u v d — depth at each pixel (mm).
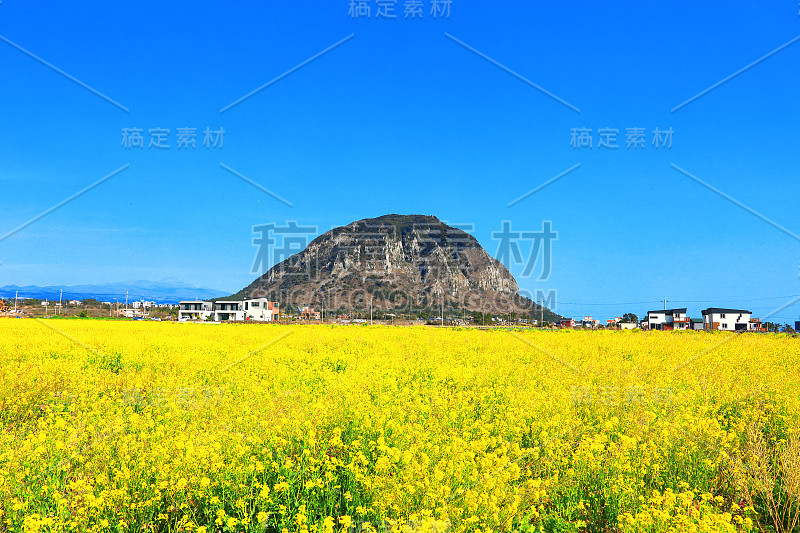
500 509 5535
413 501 5688
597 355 20531
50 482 5969
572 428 8203
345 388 9789
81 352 18656
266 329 41906
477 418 9641
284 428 7562
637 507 6082
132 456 6449
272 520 5914
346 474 6641
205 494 6035
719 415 9680
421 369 15797
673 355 20859
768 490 6242
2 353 17547
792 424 8617
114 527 5539
